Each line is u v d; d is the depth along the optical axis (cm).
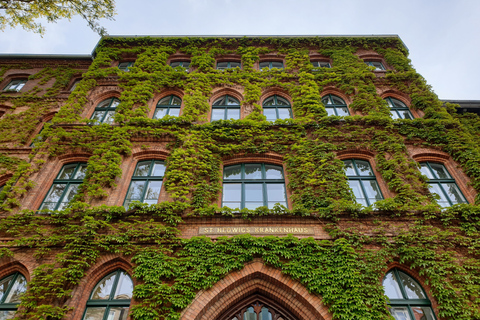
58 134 1295
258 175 1220
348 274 865
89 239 957
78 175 1234
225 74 1697
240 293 899
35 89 1762
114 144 1256
